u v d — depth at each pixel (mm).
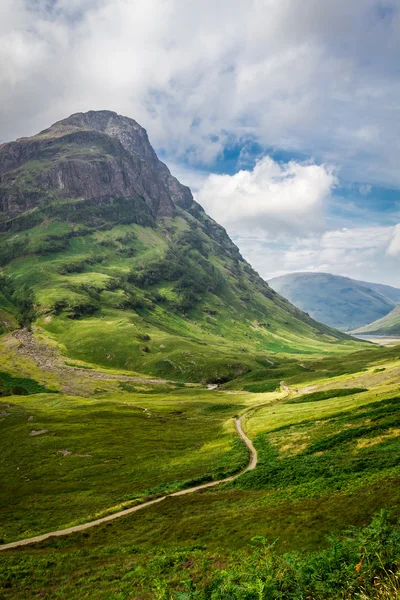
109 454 94125
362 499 33469
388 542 11891
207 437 98750
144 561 31094
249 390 192000
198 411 139500
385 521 12938
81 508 61656
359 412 77875
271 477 54938
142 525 46375
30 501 70438
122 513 54500
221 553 30000
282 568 13266
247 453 73812
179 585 22875
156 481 69875
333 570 11836
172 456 86562
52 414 134125
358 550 12195
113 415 131500
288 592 11719
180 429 112125
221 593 12297
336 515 31672
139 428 115375
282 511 37875
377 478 40406
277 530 32500
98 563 33656
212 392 193000
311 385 162000
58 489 75625
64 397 168750
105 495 67500
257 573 12727
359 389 112125
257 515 38812
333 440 64375
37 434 113438
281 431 83188
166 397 181000
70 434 111625
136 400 174625
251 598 11664
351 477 44406
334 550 12781
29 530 53250
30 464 92375
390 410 71750
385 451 53219
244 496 49688
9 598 28062
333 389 122938
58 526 53250
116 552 37188
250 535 33344
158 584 14781
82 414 133625
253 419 105125
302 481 49344
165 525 44094
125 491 67688
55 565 34781
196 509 48406
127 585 26031
